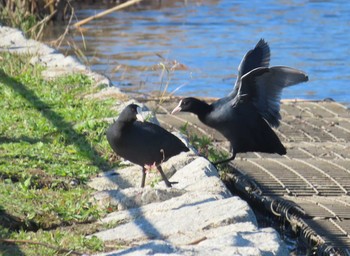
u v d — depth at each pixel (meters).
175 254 8.13
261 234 8.93
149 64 23.20
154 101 18.55
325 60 24.02
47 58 18.91
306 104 18.59
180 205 9.85
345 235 11.12
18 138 12.77
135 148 10.41
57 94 15.41
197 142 14.52
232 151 13.35
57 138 12.85
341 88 21.14
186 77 21.81
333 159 14.50
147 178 11.46
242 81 12.26
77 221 9.73
